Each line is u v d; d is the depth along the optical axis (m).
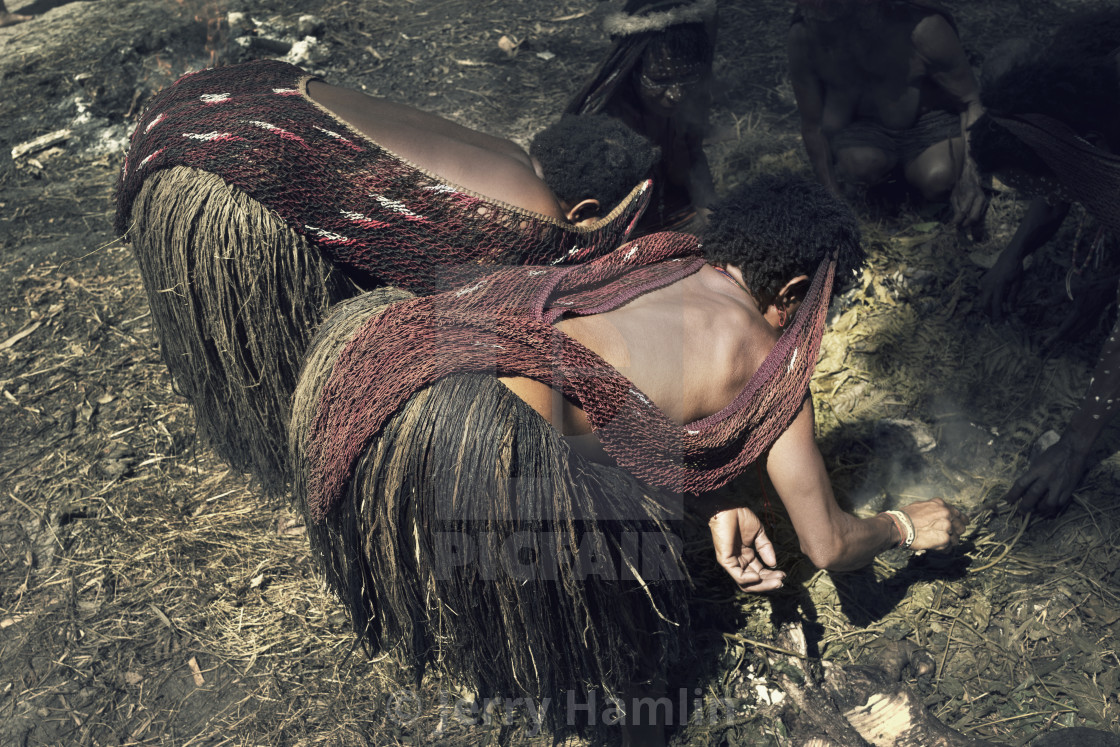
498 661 1.94
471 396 1.69
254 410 2.49
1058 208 3.02
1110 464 2.79
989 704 2.33
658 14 2.94
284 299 2.28
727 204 2.02
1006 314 3.33
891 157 3.66
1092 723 2.25
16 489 3.12
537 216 2.20
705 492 1.95
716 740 2.29
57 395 3.48
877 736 2.30
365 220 2.18
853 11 3.31
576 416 1.77
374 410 1.73
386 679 2.51
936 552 2.67
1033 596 2.54
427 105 5.07
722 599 2.59
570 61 5.37
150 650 2.62
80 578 2.82
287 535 2.91
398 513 1.75
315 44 5.68
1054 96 2.36
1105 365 2.47
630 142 2.37
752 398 1.91
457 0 6.18
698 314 1.90
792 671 2.41
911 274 3.46
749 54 5.15
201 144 2.21
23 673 2.59
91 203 4.59
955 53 3.40
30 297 3.96
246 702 2.48
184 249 2.25
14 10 6.77
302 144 2.18
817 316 1.98
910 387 3.16
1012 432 2.99
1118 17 2.39
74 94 5.37
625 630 1.95
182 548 2.88
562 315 1.81
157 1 6.36
